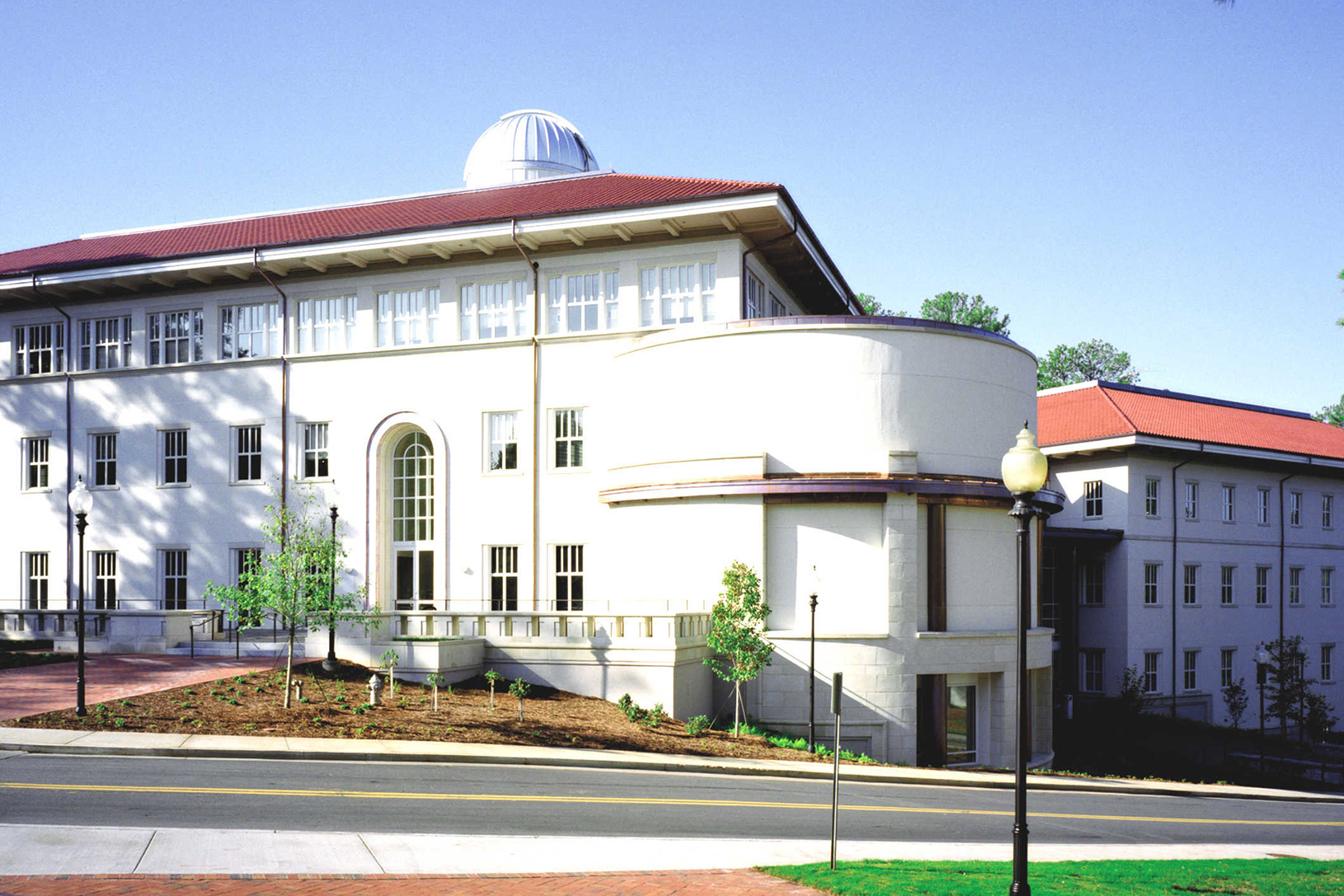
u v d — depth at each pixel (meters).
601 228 32.75
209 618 33.91
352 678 26.83
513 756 20.33
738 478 28.78
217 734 20.52
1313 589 54.06
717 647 26.86
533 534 33.84
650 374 31.14
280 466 36.69
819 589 28.61
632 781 19.34
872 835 16.16
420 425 35.47
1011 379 31.84
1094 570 46.03
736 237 32.62
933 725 29.05
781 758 23.91
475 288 35.62
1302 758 41.34
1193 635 47.47
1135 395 52.34
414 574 35.62
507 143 47.78
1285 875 13.90
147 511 38.16
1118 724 42.47
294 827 13.90
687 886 11.73
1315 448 53.97
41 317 40.19
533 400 34.16
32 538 39.66
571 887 11.55
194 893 10.66
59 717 21.30
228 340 38.09
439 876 11.80
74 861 11.73
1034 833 17.80
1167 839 18.31
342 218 42.25
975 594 30.17
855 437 28.81
